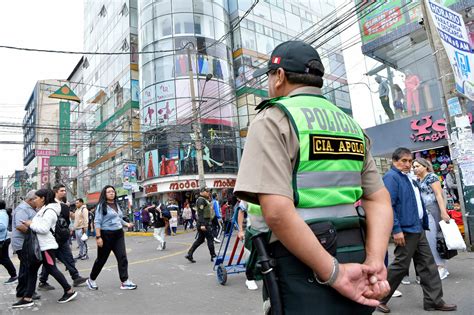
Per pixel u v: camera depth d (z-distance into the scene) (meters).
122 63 30.59
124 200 27.83
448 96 6.82
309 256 1.06
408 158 3.92
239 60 25.69
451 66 6.20
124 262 5.76
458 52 6.56
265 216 1.10
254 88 25.09
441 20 6.44
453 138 6.82
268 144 1.16
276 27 28.53
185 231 18.11
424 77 9.68
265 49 27.23
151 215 19.69
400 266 3.79
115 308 4.68
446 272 5.04
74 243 14.94
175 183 22.03
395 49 10.27
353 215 1.27
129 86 28.97
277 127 1.18
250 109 24.83
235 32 26.34
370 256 1.22
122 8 31.30
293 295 1.14
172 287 5.73
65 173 40.69
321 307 1.11
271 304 1.16
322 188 1.19
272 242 1.22
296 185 1.16
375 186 1.41
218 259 5.92
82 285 6.10
